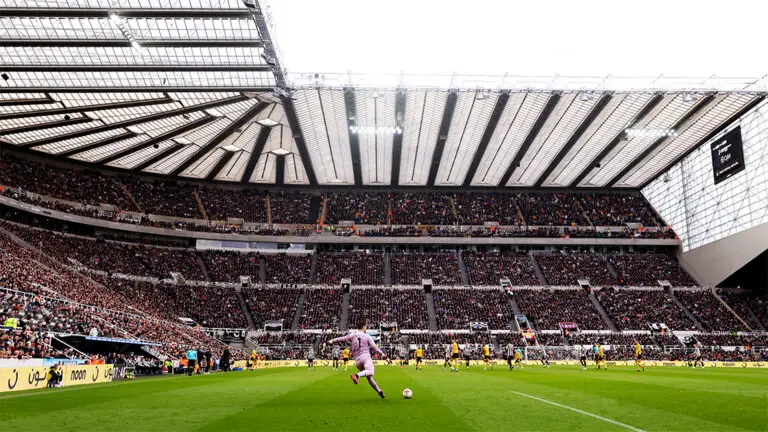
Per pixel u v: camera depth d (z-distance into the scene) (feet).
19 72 135.85
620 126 178.91
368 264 228.84
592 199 256.52
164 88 144.36
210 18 123.34
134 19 123.03
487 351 126.93
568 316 198.18
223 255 226.58
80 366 76.38
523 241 235.20
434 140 192.65
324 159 215.51
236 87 146.72
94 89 142.61
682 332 189.47
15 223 179.83
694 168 210.18
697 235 212.02
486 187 254.27
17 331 93.56
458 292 212.23
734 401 43.29
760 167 168.76
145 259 206.80
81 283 156.15
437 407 38.45
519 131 182.80
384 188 258.78
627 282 218.18
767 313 193.47
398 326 191.83
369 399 45.14
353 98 157.38
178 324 167.12
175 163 218.59
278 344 180.55
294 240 232.32
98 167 220.84
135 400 46.70
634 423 30.45
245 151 208.95
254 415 34.65
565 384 66.28
